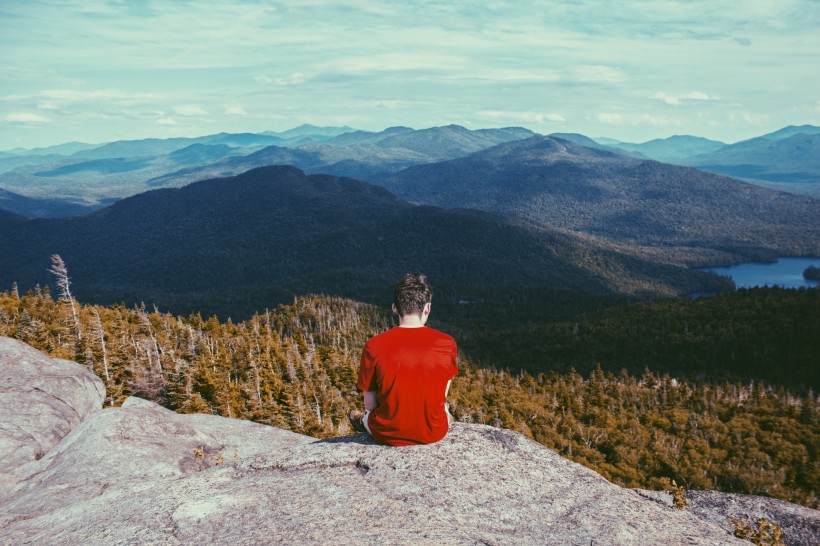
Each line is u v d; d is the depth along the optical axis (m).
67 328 75.50
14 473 12.27
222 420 20.64
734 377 185.12
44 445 14.34
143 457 12.40
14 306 96.25
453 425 6.74
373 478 5.42
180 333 109.88
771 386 164.88
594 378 155.88
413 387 5.59
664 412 129.88
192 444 14.25
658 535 4.91
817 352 195.00
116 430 13.23
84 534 4.92
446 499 4.99
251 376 80.88
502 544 4.32
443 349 5.66
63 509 6.21
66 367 18.73
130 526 4.81
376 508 4.81
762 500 7.77
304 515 4.71
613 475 95.81
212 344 105.38
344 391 96.19
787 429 116.19
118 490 6.26
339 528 4.41
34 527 5.70
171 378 61.34
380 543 4.15
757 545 6.44
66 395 17.05
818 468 99.56
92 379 18.94
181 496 5.36
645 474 97.69
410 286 5.69
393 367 5.57
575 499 5.37
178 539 4.47
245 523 4.65
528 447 6.35
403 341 5.64
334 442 6.36
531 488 5.42
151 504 5.27
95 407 18.23
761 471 96.44
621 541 4.63
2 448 13.48
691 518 5.58
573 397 132.12
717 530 5.34
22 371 17.48
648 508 5.55
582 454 103.31
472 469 5.61
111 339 78.12
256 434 18.72
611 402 137.88
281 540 4.29
